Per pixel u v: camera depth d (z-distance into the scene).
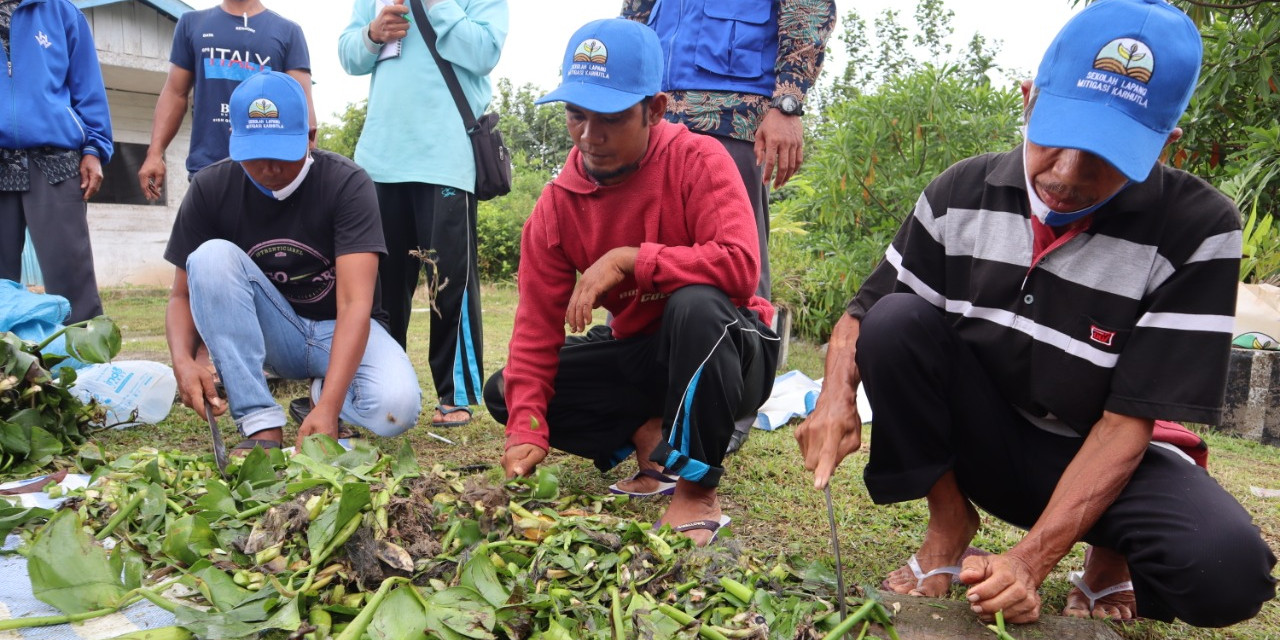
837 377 2.09
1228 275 1.74
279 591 1.65
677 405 2.22
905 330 1.97
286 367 3.21
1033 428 2.10
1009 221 1.95
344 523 1.77
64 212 4.01
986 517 2.80
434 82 3.67
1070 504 1.78
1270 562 1.69
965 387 2.03
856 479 3.12
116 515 2.01
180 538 1.84
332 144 17.73
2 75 3.86
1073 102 1.62
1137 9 1.63
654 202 2.37
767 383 2.57
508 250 13.06
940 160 7.02
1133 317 1.83
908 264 2.11
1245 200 5.47
